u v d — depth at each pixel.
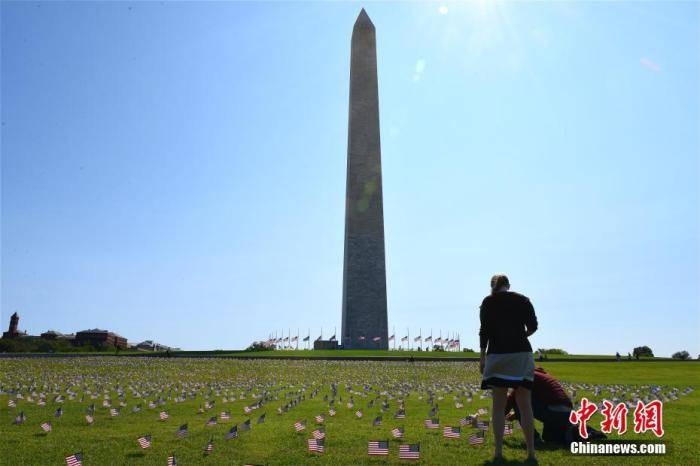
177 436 10.24
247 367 38.09
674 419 12.22
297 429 10.80
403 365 42.88
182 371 33.41
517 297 8.20
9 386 21.61
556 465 7.73
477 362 49.38
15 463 8.12
